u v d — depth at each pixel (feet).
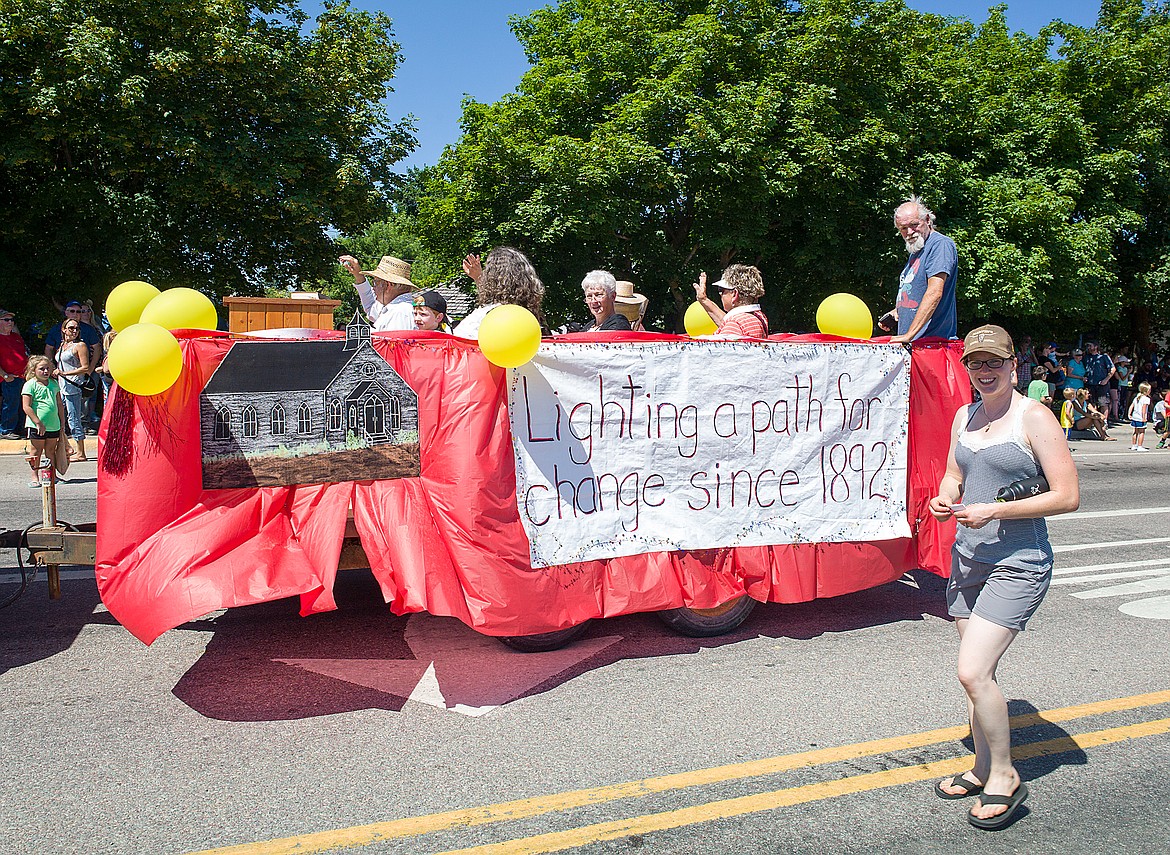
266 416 13.55
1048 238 63.87
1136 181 77.36
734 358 16.01
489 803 10.63
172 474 13.11
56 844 9.63
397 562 13.30
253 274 65.87
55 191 53.78
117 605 12.64
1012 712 13.69
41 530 14.93
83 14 50.16
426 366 14.17
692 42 59.93
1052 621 18.34
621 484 15.25
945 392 17.92
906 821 10.40
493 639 16.40
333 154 59.16
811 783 11.25
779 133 59.98
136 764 11.48
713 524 15.93
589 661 15.43
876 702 13.88
